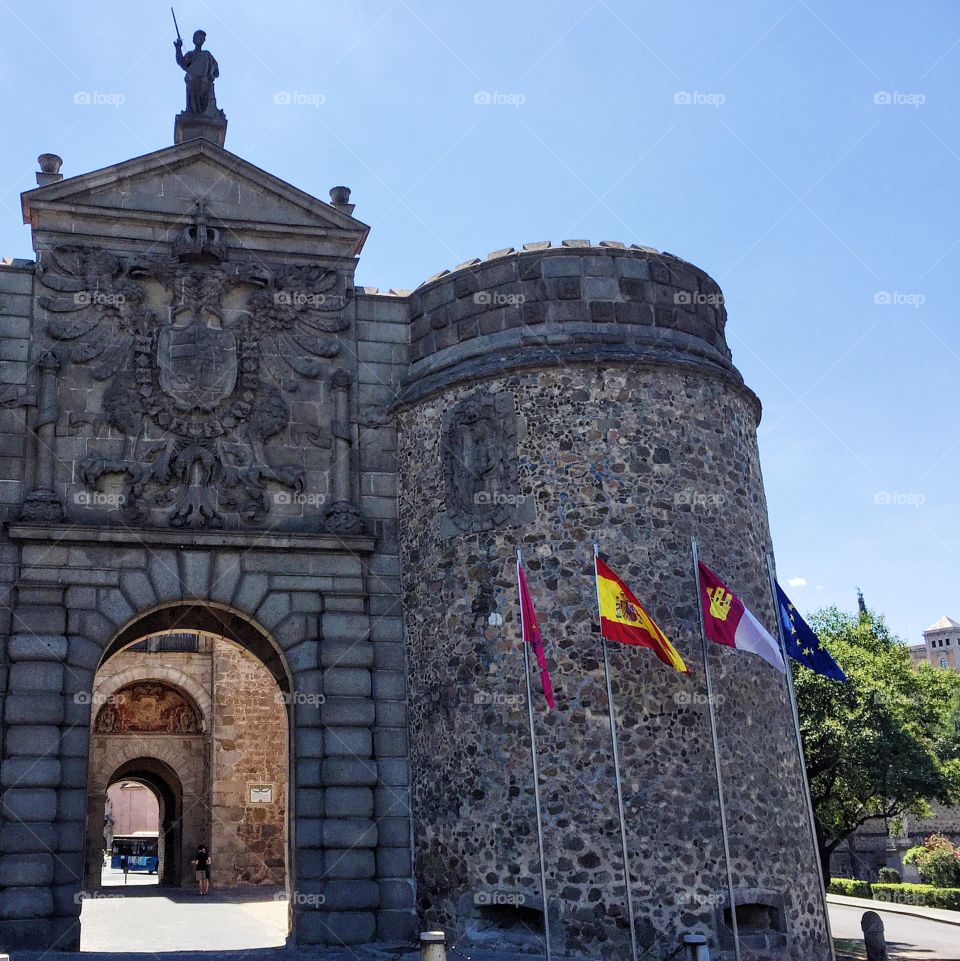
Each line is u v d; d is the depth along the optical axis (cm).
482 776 1833
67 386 1973
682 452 1975
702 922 1725
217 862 3103
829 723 3353
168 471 1969
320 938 1819
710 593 1811
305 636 1964
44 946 1702
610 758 1784
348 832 1877
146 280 2069
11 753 1772
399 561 2053
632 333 2025
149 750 3416
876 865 5422
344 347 2139
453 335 2089
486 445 1980
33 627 1839
